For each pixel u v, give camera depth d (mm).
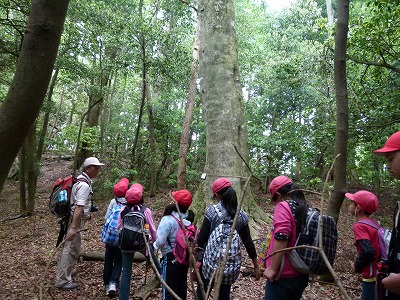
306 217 2535
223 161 7180
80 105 20125
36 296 4430
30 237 8789
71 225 4578
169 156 14500
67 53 11766
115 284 4566
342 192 4531
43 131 12844
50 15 1863
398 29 6301
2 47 8477
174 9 12328
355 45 6594
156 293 4547
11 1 8547
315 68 9578
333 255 2551
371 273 3139
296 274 2545
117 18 10547
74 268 5676
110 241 4531
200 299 3166
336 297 4512
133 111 14891
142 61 11148
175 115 13375
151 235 4090
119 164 14438
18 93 1823
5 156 1813
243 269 5188
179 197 3535
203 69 7840
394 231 2012
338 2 4613
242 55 14680
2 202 14570
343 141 4555
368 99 6656
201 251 3143
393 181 10625
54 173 19719
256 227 7000
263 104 13148
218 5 7930
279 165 11266
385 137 6570
